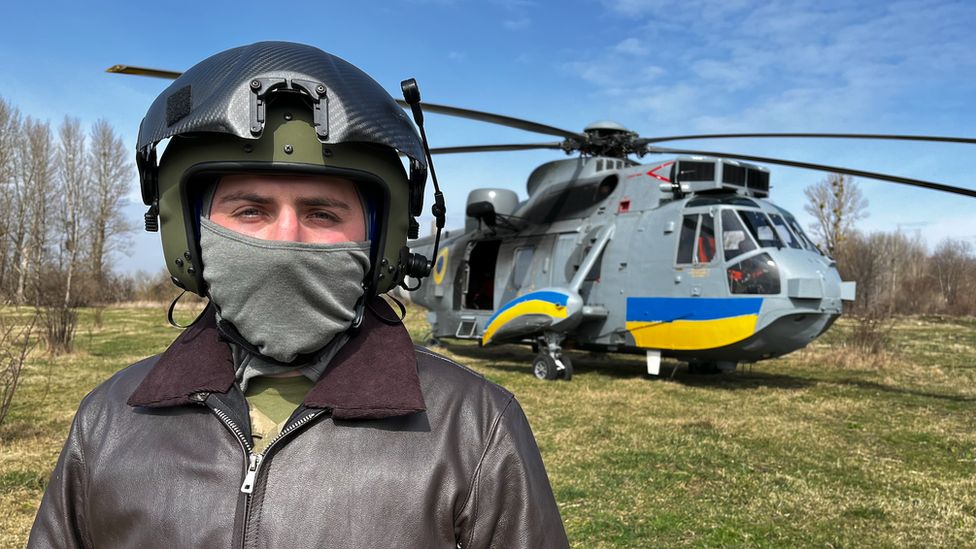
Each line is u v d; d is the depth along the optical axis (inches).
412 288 50.6
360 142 41.6
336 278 39.8
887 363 468.4
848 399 325.7
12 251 1193.4
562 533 43.6
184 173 41.2
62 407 276.2
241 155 39.4
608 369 437.7
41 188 1363.2
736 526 155.3
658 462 205.8
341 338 44.1
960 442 239.5
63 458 43.1
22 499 167.8
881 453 223.3
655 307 350.9
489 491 40.9
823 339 618.2
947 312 1234.6
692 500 172.1
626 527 153.8
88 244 1504.7
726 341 324.2
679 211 346.9
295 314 39.4
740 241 325.1
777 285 312.7
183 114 40.6
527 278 420.5
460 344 597.9
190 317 732.7
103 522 39.9
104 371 378.0
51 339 439.8
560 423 259.4
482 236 461.1
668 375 411.5
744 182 348.5
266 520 37.2
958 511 166.1
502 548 41.0
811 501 172.2
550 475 191.8
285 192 40.6
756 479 190.4
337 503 37.6
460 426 41.8
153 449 40.2
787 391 347.3
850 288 319.9
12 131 1336.1
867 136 291.0
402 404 39.2
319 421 39.7
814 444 232.5
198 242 42.7
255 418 42.4
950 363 490.3
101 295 850.8
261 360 42.9
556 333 378.3
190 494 38.4
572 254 394.0
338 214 42.3
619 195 383.2
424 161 47.0
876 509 167.3
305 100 40.4
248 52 42.1
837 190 1483.8
